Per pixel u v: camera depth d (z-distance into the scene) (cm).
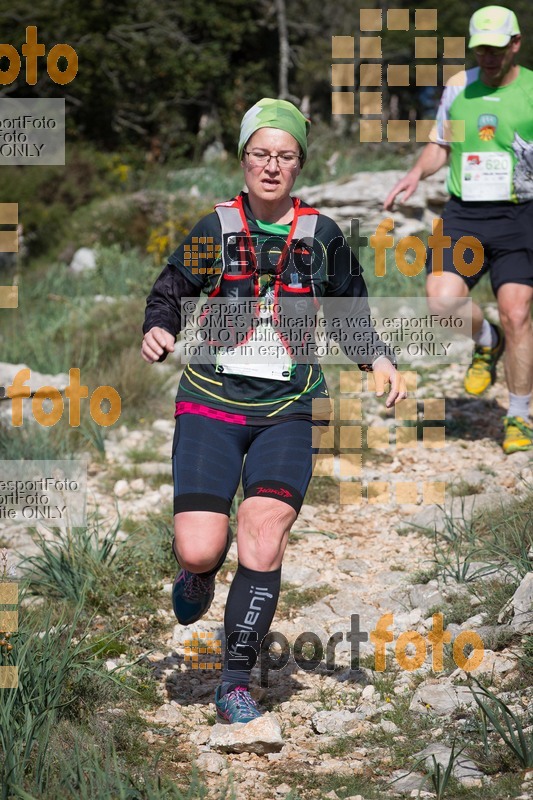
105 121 4506
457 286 1327
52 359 1809
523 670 755
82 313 2186
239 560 692
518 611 827
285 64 4997
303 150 710
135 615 938
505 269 1303
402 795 609
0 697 652
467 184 1295
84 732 681
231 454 712
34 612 898
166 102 4759
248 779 648
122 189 3719
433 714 724
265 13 5244
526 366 1326
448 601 928
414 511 1203
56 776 608
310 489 1284
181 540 686
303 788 635
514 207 1290
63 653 734
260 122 694
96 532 1030
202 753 684
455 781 614
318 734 724
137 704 767
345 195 2453
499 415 1553
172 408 1641
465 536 1052
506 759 631
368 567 1055
